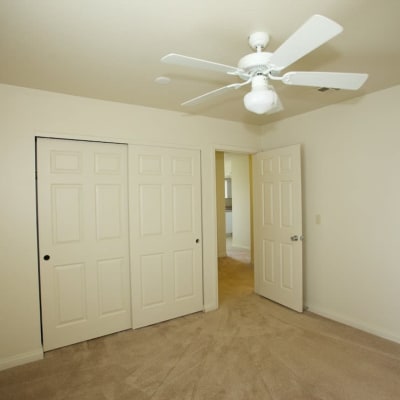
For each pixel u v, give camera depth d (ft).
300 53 4.09
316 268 10.46
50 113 8.05
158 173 9.85
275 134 11.84
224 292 12.94
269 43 5.61
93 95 8.40
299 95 8.79
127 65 6.51
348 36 5.44
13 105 7.56
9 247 7.50
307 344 8.26
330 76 4.75
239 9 4.55
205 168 10.85
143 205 9.59
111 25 4.95
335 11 4.66
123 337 8.93
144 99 8.80
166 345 8.38
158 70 6.78
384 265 8.50
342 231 9.57
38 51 5.82
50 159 8.18
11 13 4.55
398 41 5.66
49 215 8.16
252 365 7.29
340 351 7.86
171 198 10.13
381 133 8.45
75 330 8.57
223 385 6.56
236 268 17.03
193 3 4.38
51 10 4.50
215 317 10.27
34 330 7.81
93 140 8.70
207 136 10.91
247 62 4.76
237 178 23.40
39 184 8.03
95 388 6.57
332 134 9.74
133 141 9.34
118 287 9.31
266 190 11.87
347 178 9.36
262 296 12.29
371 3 4.46
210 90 8.09
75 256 8.57
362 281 9.06
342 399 6.05
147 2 4.34
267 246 11.91
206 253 10.90
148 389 6.50
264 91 4.84
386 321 8.50
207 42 5.57
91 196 8.81
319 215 10.27
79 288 8.64
